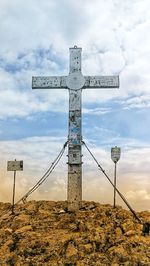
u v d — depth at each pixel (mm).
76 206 23031
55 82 24359
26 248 17797
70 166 23375
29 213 23375
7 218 22812
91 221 20562
